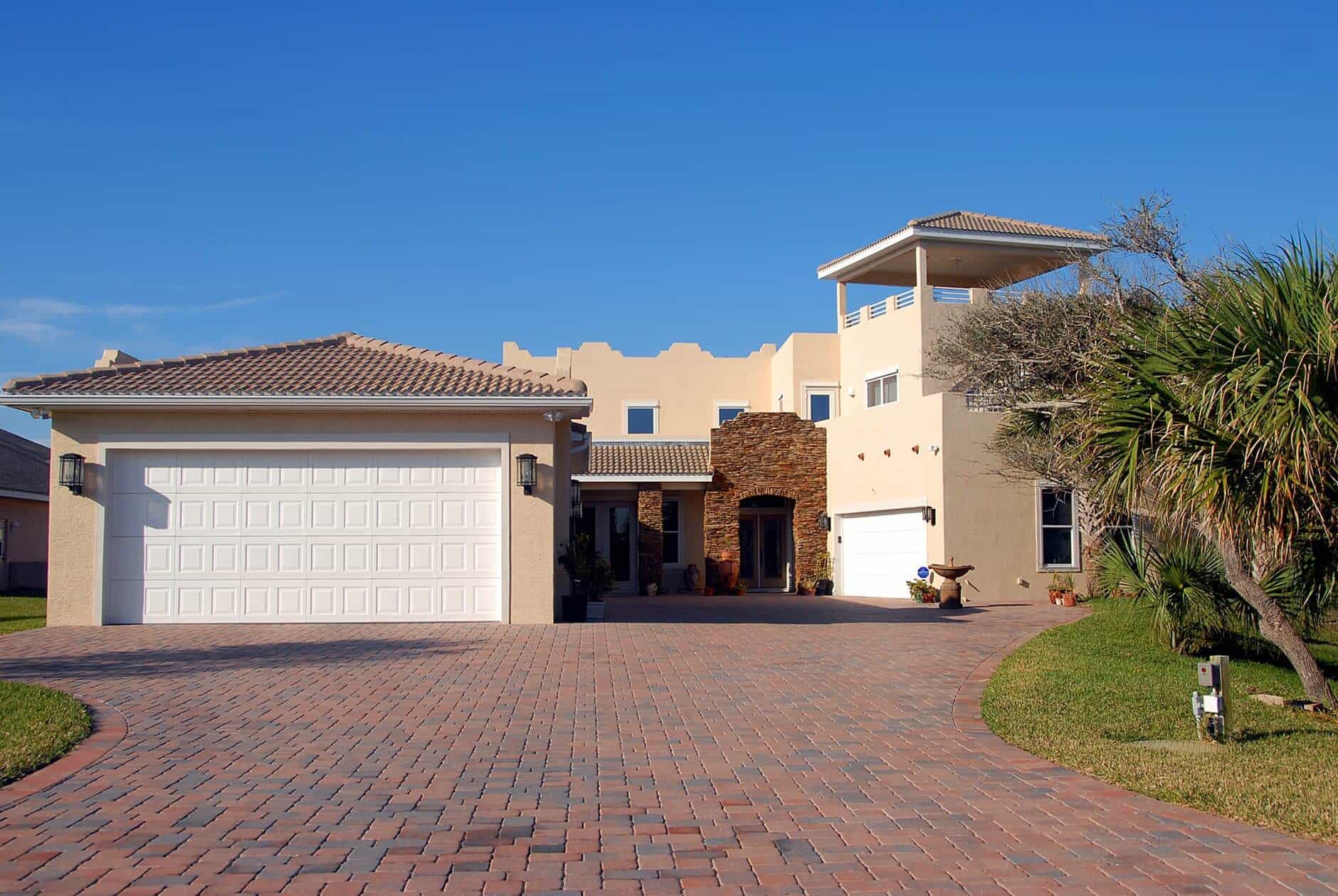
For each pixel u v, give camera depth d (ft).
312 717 31.89
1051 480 73.20
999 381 78.54
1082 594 78.07
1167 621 45.75
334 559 54.75
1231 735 29.96
